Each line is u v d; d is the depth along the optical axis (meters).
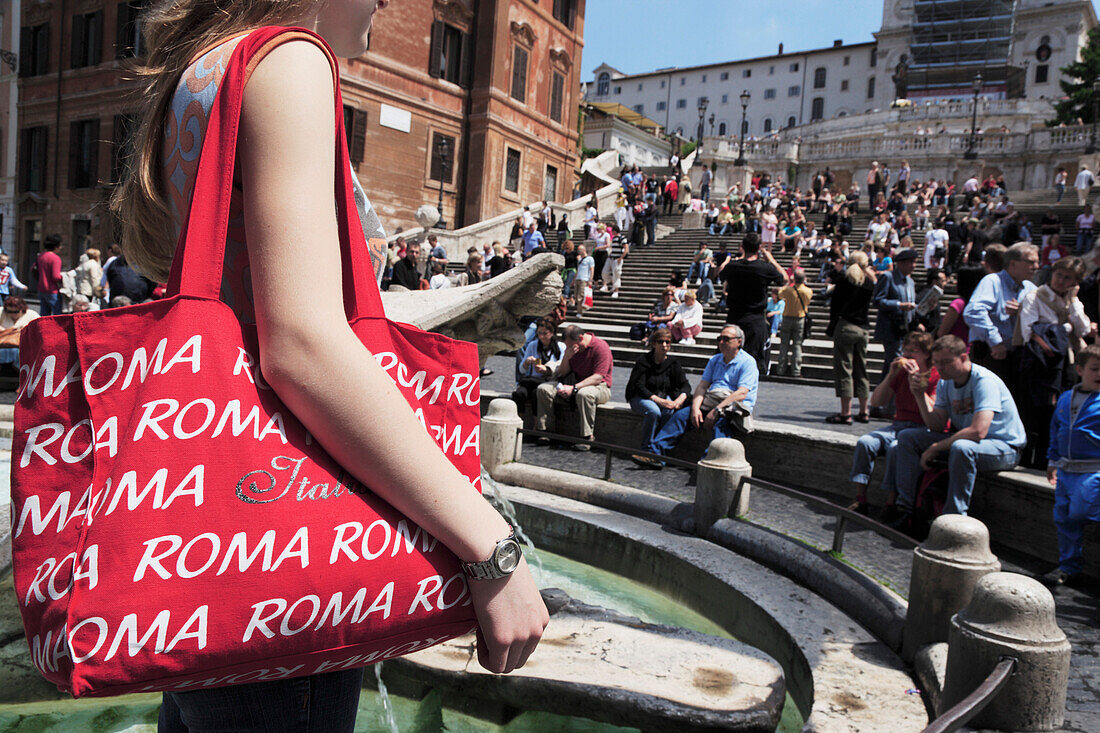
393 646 0.78
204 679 0.71
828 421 8.61
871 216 27.38
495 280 3.76
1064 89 54.38
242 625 0.69
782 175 47.09
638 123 73.62
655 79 86.88
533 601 0.82
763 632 3.94
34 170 29.62
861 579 4.16
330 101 0.79
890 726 2.82
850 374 8.56
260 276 0.72
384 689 2.91
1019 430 5.48
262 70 0.75
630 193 27.33
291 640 0.71
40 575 0.71
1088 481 4.53
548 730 2.81
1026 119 53.72
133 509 0.68
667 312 15.25
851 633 3.74
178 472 0.70
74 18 27.83
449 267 22.45
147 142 0.90
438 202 27.80
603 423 8.10
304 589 0.71
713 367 7.48
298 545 0.72
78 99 27.92
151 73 0.91
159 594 0.67
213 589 0.69
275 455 0.73
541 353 8.74
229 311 0.76
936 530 3.40
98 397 0.73
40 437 0.73
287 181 0.73
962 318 7.89
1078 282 6.04
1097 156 34.78
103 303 13.74
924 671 3.13
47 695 2.92
